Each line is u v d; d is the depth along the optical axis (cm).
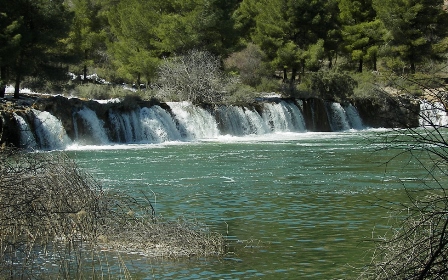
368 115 6044
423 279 768
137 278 1275
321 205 2053
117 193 1716
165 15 5759
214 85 5238
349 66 7450
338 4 7200
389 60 6200
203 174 2750
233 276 1312
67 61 4428
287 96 5969
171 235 1512
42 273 1248
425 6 5997
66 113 4053
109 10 7469
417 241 851
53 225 1383
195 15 5575
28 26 4209
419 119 880
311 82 6106
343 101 5978
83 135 4116
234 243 1577
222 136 4897
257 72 6356
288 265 1389
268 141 4466
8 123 3534
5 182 1204
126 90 5319
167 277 1291
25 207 1255
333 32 6581
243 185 2459
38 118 3803
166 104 4778
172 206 2044
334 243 1566
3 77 4125
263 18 6606
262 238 1628
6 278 1188
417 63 6069
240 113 5119
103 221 1511
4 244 1258
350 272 1322
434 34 6131
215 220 1842
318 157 3356
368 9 7069
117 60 6191
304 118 5644
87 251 1408
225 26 5672
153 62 5444
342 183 2475
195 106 4912
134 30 5841
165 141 4475
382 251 991
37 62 4344
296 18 6456
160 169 2911
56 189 1419
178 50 5681
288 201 2130
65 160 1540
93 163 3120
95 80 6488
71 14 4403
